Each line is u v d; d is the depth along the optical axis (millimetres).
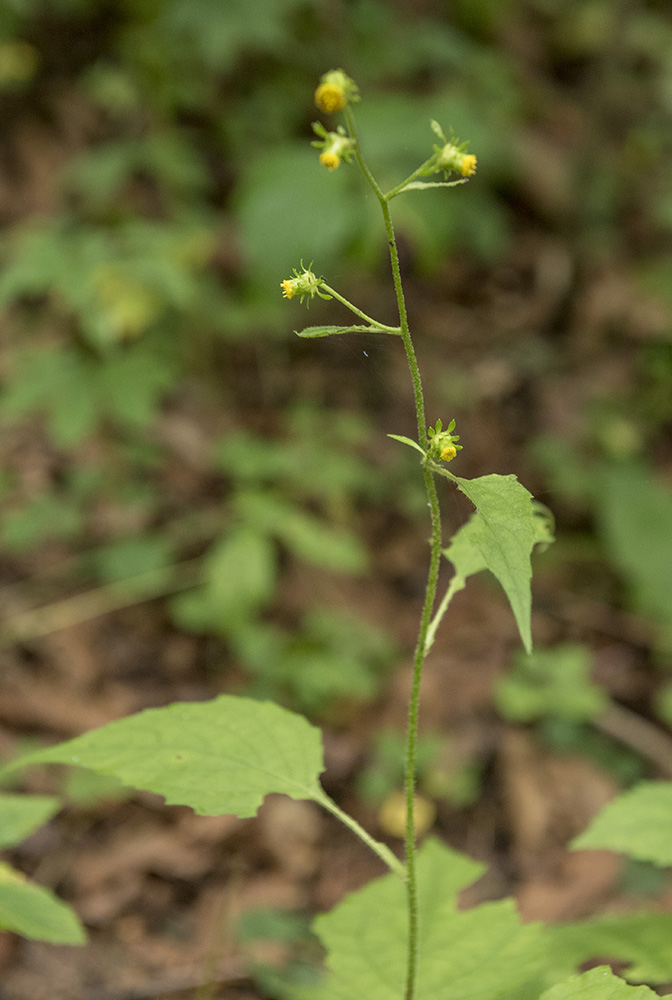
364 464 5246
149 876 3215
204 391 5246
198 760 1478
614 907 3225
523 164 7035
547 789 3840
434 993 1581
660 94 7801
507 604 4855
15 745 3547
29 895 1846
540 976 1906
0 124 6035
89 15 6324
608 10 8352
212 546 4570
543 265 6820
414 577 4871
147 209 5777
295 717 1562
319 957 2908
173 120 5875
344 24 6613
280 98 6344
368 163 4977
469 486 1199
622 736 4172
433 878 1836
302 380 5582
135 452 4820
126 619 4191
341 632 4285
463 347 6188
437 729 4039
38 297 5184
